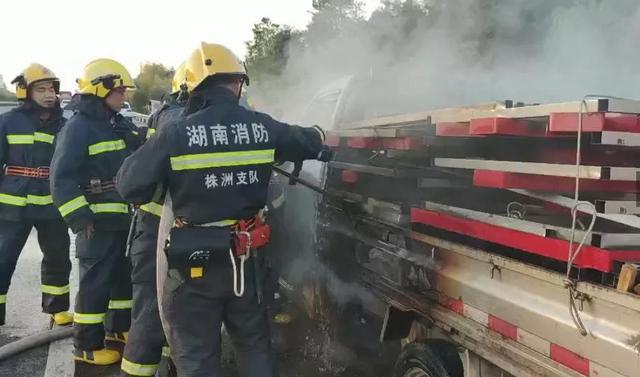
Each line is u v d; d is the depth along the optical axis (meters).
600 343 1.69
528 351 1.97
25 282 5.51
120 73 3.54
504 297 2.06
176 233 2.39
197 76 2.46
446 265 2.41
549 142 2.10
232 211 2.43
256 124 2.48
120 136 3.61
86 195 3.49
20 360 3.81
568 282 1.79
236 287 2.41
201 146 2.35
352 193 3.35
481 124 2.11
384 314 3.02
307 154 2.66
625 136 1.77
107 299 3.62
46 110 4.18
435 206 2.51
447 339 2.50
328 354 3.66
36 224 4.19
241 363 2.59
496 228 2.13
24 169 4.09
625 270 1.64
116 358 3.70
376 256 2.99
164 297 2.46
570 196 2.04
